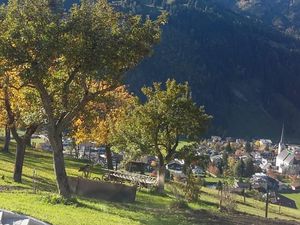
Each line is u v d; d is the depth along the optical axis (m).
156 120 47.75
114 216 23.16
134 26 25.14
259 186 118.81
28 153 66.69
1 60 24.09
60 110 26.91
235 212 39.47
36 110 29.50
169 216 28.41
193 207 36.31
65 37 23.53
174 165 101.69
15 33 23.31
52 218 18.56
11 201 21.58
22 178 37.91
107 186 33.22
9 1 24.28
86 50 23.64
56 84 26.50
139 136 48.66
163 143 48.47
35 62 23.91
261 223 32.56
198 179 44.31
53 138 26.30
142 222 23.77
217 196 56.03
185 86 48.75
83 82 26.39
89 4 25.02
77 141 58.66
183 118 47.62
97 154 110.56
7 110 35.03
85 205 24.94
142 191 43.50
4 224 15.26
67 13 24.92
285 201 111.00
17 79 30.25
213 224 28.12
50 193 28.22
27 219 15.94
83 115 30.44
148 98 51.12
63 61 24.53
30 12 24.03
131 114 49.25
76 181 32.97
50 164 57.34
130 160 55.75
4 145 70.69
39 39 23.19
